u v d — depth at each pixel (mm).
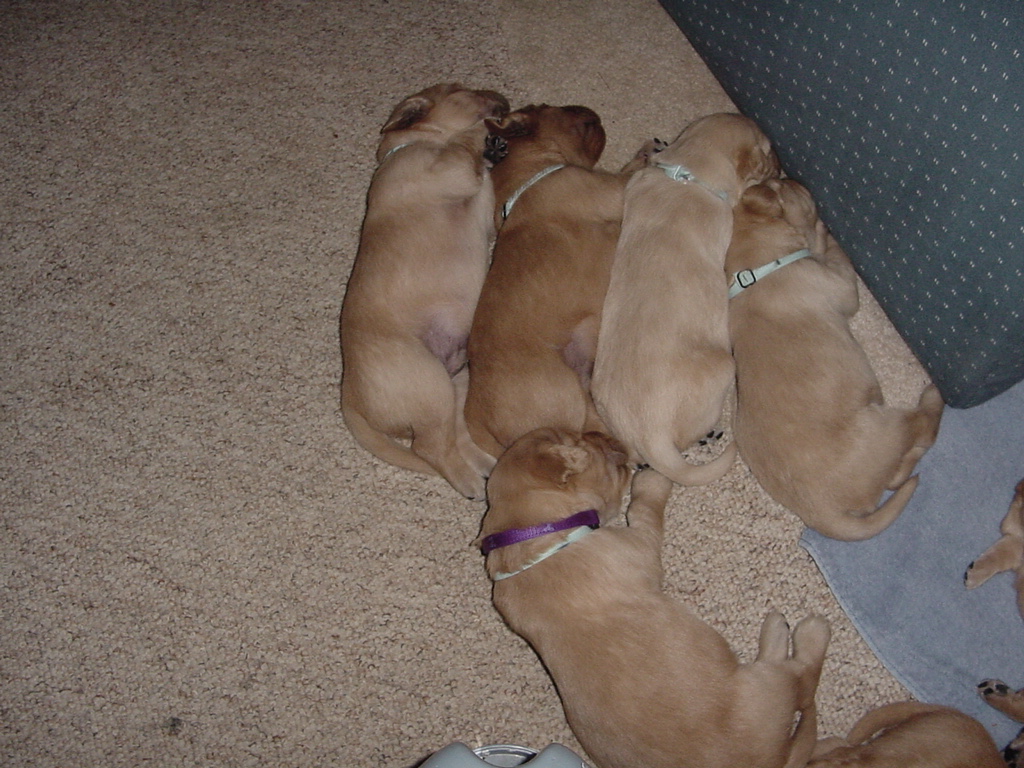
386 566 917
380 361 887
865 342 924
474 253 931
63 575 935
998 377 817
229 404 975
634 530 834
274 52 1100
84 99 1104
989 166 701
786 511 895
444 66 1064
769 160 892
